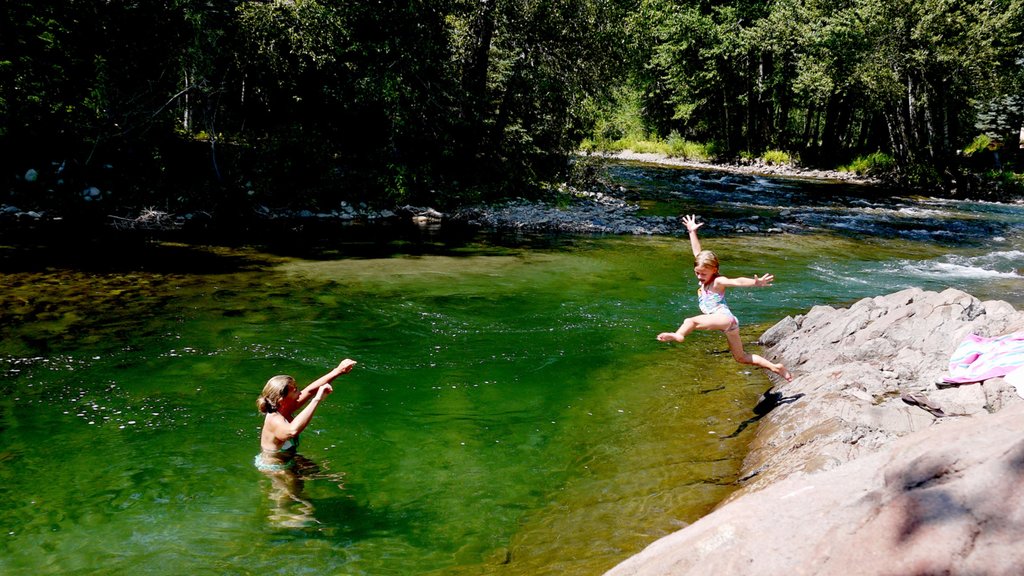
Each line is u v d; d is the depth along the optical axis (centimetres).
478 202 2053
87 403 638
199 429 595
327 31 1833
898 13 3123
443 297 1056
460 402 674
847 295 1155
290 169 1864
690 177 3322
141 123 1723
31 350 760
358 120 2070
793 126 5244
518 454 570
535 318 962
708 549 266
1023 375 539
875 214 2261
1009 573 204
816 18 3597
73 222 1502
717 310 630
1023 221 2206
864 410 536
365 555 423
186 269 1170
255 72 1908
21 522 451
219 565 407
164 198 1680
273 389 552
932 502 235
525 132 2206
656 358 815
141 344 795
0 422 595
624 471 537
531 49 2178
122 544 428
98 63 1603
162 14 1673
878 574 223
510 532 454
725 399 688
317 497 495
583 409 663
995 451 243
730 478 515
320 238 1527
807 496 273
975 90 3319
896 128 3578
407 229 1705
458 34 2145
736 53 4162
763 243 1662
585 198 2297
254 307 962
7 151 1595
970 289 1198
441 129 2081
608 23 2195
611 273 1269
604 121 2442
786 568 243
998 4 3184
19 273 1077
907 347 725
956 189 3034
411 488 511
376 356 791
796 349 807
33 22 1491
